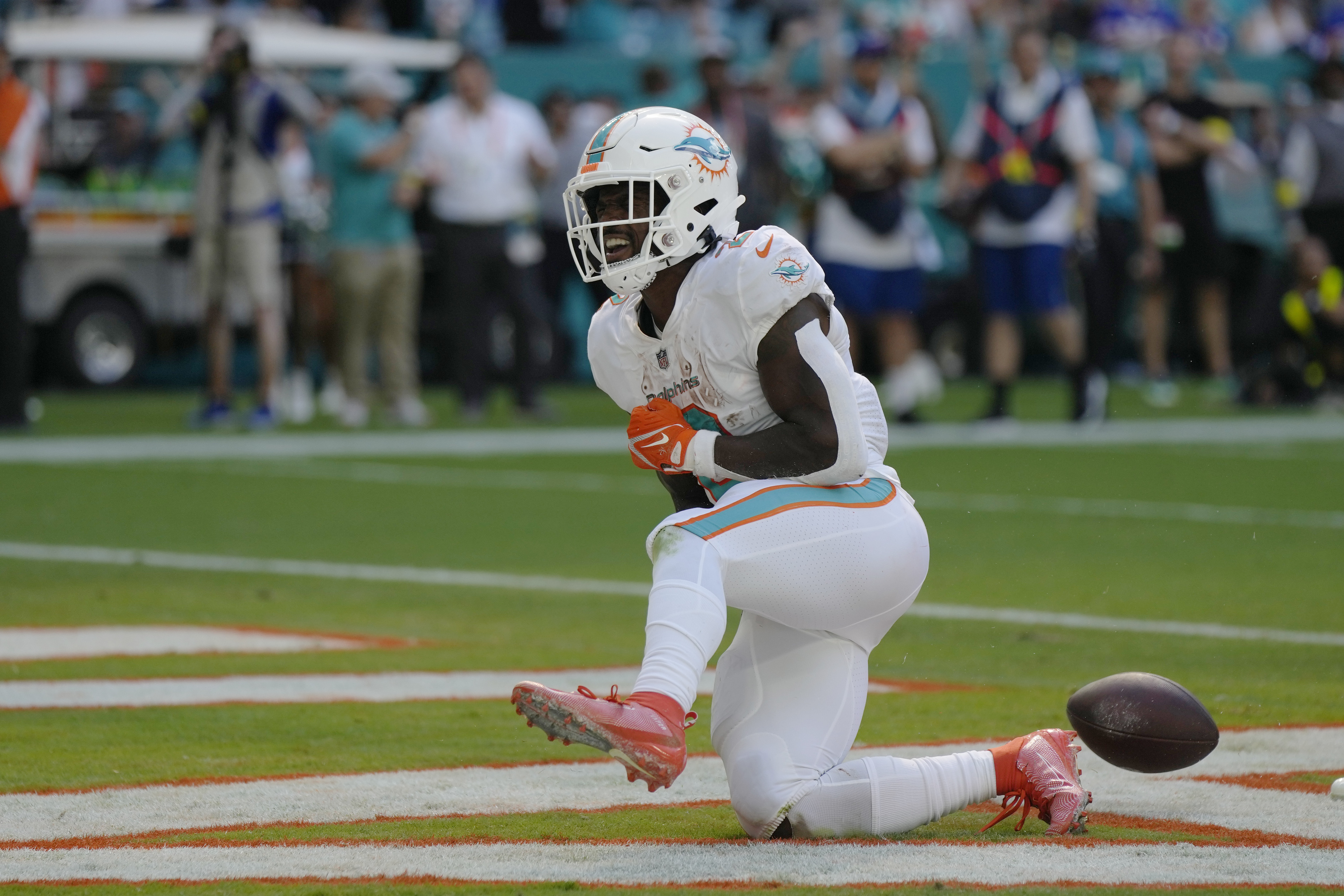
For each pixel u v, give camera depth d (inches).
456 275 2105.1
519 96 2677.2
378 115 2012.8
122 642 818.2
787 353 502.9
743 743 502.0
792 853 480.1
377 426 2054.6
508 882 447.5
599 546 1173.1
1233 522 1286.9
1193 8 3026.6
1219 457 1739.7
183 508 1348.4
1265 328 2507.4
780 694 505.4
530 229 2158.0
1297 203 2322.8
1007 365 1963.6
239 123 1925.4
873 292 1937.7
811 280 504.7
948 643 838.5
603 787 566.9
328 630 863.1
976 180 1926.7
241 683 725.9
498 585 1010.7
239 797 543.2
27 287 2472.9
